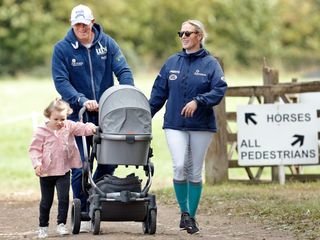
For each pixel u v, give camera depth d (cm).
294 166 3900
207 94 2427
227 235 2455
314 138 3691
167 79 2509
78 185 2577
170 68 2497
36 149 2430
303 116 3688
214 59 2486
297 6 14575
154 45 13462
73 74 2584
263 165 3691
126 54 12756
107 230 2573
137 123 2430
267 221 2697
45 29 12638
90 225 2539
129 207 2419
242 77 11388
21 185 4134
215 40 13775
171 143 2475
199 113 2464
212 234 2475
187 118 2466
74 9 2564
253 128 3681
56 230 2594
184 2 13612
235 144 3738
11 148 5647
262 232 2506
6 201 3478
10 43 12506
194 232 2466
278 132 3691
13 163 5028
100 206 2408
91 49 2586
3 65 12444
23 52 12512
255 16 14088
